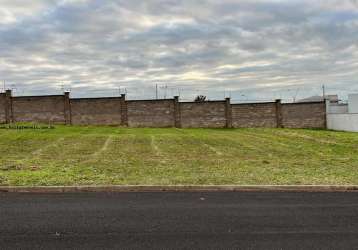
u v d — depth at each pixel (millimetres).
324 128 41594
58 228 6902
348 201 9195
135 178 11742
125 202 9000
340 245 6066
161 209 8312
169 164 15234
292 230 6836
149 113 41531
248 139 27844
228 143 24812
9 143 22891
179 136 29109
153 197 9586
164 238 6383
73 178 11648
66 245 6043
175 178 11750
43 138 25469
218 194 9992
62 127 36125
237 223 7262
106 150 20469
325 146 23328
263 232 6719
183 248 5930
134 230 6805
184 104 41688
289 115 42094
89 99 41156
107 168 13945
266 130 38250
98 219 7504
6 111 40906
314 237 6449
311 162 16125
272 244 6109
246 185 10656
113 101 41281
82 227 6973
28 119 41000
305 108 41781
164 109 41531
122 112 41375
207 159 17109
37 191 10328
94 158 17203
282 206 8641
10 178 11516
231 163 15695
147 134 30438
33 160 16391
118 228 6918
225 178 11797
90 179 11531
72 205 8672
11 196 9703
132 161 16172
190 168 14047
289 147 22703
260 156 18422
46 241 6223
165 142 24812
